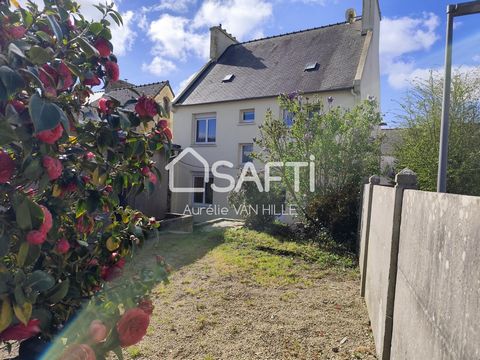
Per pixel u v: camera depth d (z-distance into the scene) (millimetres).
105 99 1488
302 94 9250
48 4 1302
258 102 12336
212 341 3193
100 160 1500
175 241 7613
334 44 12953
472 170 7797
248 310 3936
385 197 3195
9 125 946
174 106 14039
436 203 1614
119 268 1573
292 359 2918
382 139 8430
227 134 13016
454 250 1344
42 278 1018
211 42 15594
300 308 4031
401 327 2182
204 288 4637
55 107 966
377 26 13359
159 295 4344
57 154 1228
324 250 6867
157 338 3217
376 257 3547
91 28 1439
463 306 1222
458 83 8102
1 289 925
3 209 1012
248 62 14547
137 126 1536
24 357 1263
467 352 1162
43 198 1316
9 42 1034
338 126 7898
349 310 4000
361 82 10625
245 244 7375
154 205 9375
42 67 1126
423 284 1739
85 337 1187
